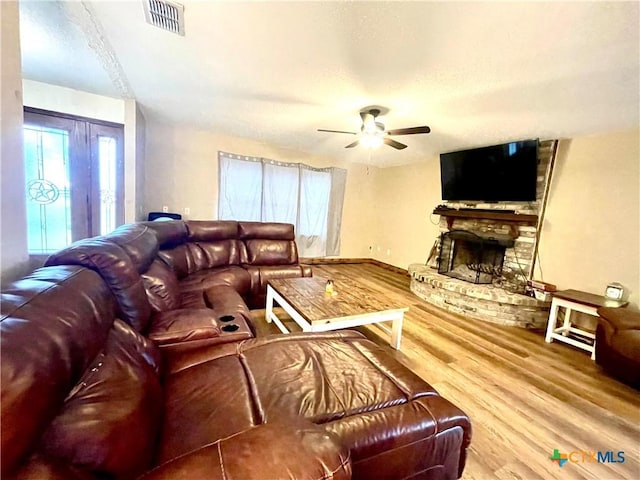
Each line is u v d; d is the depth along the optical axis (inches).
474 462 57.2
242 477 23.3
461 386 82.0
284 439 27.7
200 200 184.1
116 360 37.4
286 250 153.9
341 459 26.9
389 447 39.1
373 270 230.5
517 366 94.6
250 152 197.0
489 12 58.3
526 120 115.7
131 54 86.0
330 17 63.8
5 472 18.8
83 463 24.0
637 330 87.1
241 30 70.6
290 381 48.6
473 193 163.5
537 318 128.3
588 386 85.2
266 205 205.8
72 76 105.3
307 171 219.3
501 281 149.9
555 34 63.4
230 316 73.3
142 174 152.6
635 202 111.4
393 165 235.6
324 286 113.8
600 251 120.3
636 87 83.4
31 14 68.4
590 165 123.5
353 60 80.7
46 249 118.4
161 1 62.0
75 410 26.7
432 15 60.5
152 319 62.6
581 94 90.7
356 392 47.4
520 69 79.3
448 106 108.4
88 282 39.6
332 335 68.1
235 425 38.9
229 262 139.6
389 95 102.4
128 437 29.3
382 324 121.0
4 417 19.0
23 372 21.4
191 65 91.2
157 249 85.7
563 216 131.7
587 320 121.5
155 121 164.2
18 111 36.6
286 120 143.3
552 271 135.1
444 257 182.5
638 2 52.6
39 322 26.2
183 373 51.5
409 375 54.0
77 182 122.6
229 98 118.9
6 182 34.8
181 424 39.0
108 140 126.4
